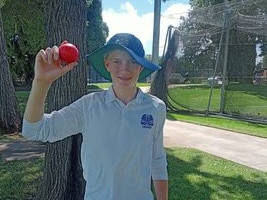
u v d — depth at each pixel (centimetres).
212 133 1084
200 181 602
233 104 1521
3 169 641
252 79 1628
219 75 1622
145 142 197
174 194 534
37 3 1355
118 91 198
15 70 3384
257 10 1448
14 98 1054
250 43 1609
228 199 524
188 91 1723
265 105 1545
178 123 1276
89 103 197
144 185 198
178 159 750
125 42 199
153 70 204
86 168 198
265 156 809
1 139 923
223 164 722
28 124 180
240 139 995
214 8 1486
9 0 1352
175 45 1609
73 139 412
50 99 414
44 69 168
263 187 584
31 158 724
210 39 1670
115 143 192
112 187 192
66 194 421
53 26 405
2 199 502
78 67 408
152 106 203
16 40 2648
